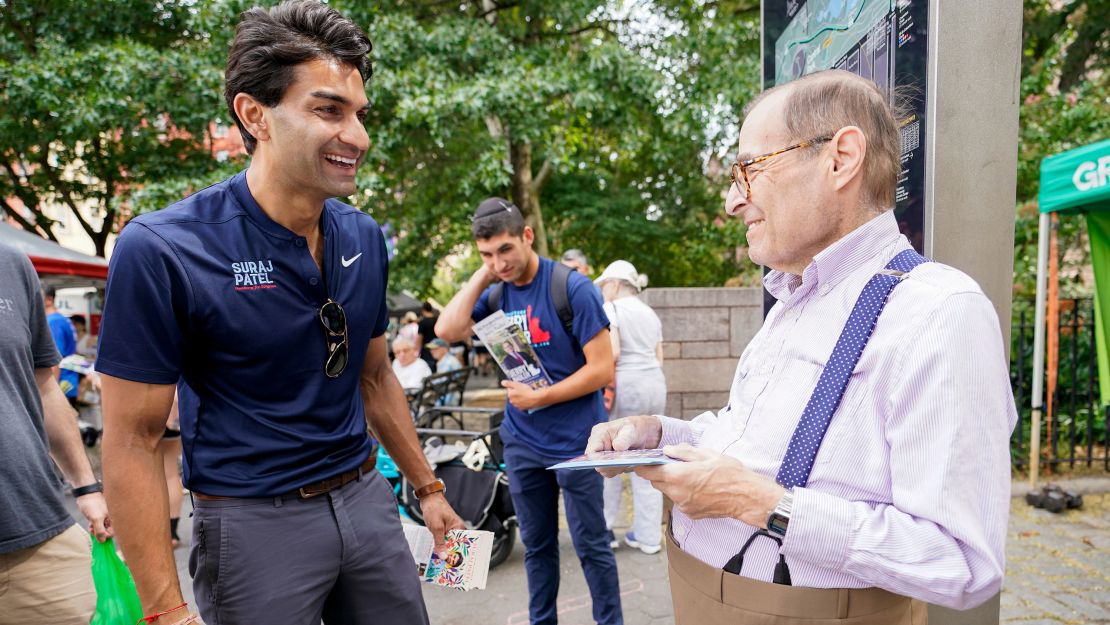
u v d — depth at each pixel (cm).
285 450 139
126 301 123
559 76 797
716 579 111
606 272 412
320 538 143
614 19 1029
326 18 127
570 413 259
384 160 804
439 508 185
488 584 353
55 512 186
